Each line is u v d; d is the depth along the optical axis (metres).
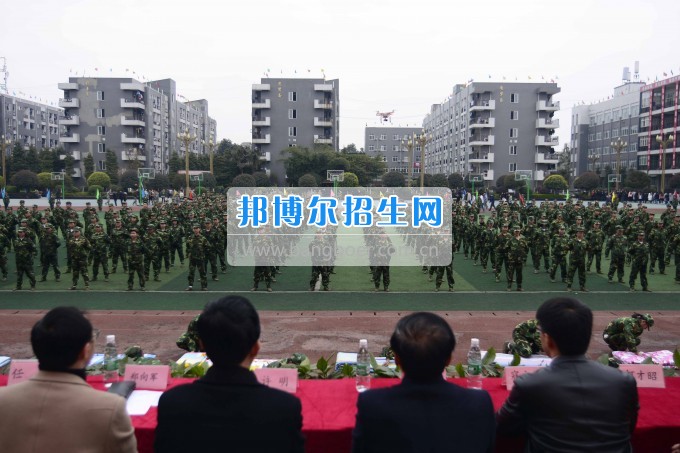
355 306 13.50
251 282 16.86
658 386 4.43
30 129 89.06
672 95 66.19
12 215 21.92
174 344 10.40
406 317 2.87
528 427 3.08
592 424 2.86
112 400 2.70
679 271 16.47
